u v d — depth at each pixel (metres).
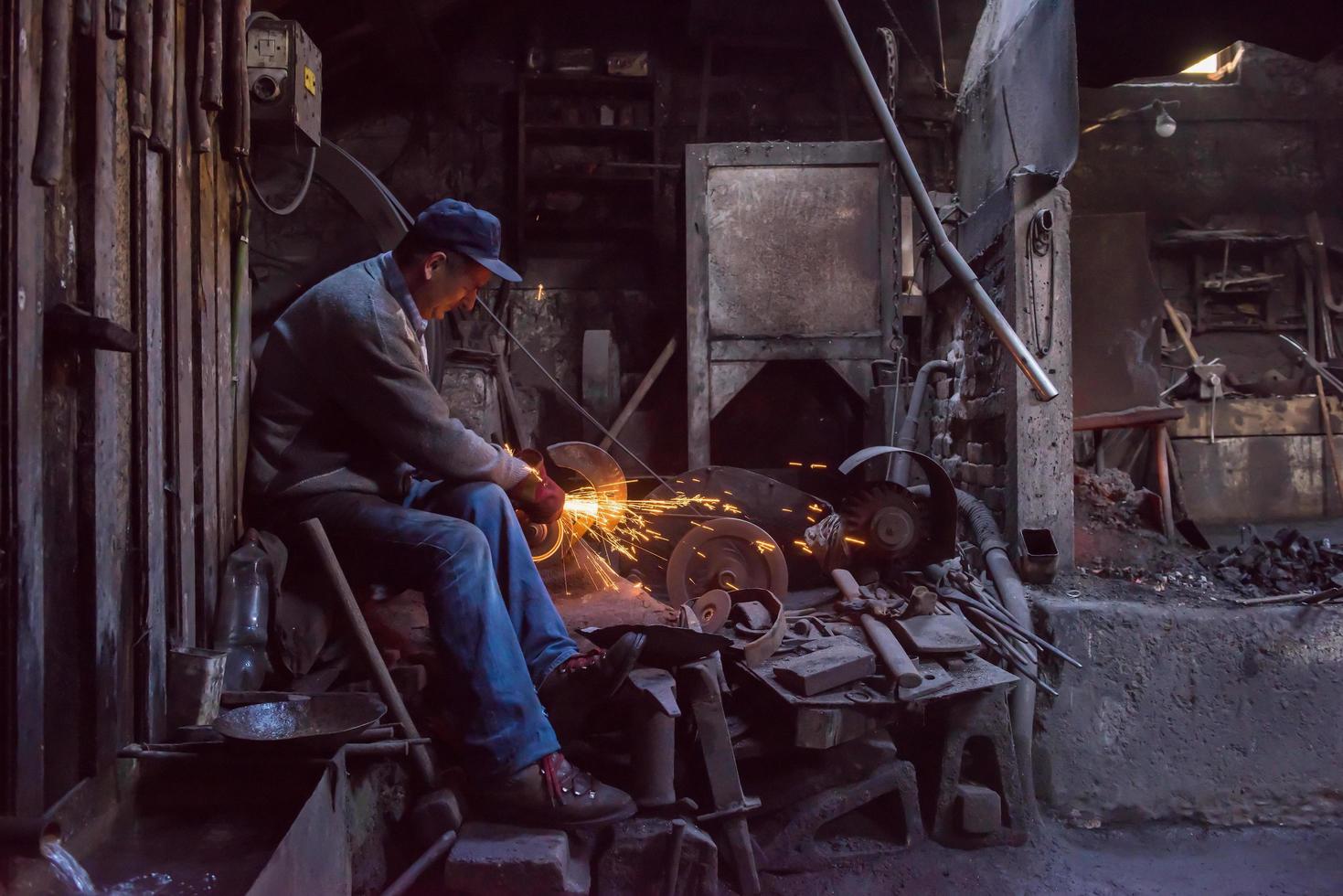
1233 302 6.79
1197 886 2.94
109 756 1.96
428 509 2.62
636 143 7.11
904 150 3.55
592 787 2.40
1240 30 4.32
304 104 3.02
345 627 2.67
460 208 2.59
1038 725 3.38
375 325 2.48
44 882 1.60
